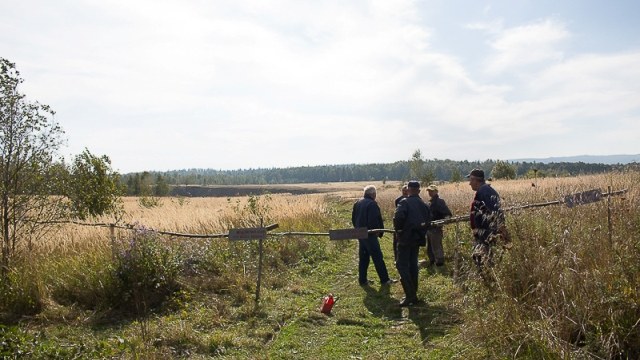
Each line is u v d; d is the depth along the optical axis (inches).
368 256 369.7
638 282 184.4
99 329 272.8
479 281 235.6
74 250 370.0
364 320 278.1
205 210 701.9
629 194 347.3
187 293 316.8
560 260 206.2
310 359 226.2
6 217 341.7
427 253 418.9
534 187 538.9
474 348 201.2
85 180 415.8
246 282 347.6
